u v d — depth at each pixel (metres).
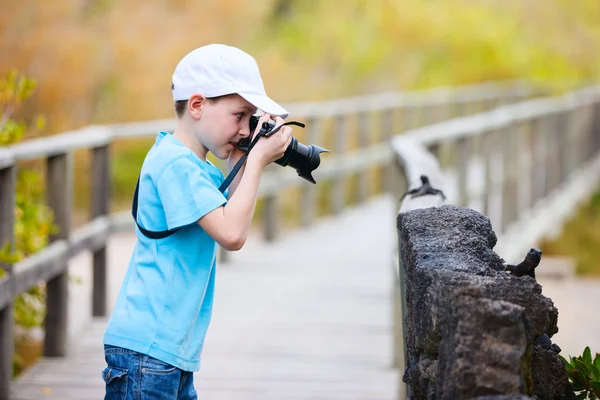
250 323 13.72
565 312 21.94
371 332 13.20
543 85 52.38
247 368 11.41
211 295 5.97
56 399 10.01
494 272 4.53
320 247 20.78
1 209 9.69
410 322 4.95
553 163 27.97
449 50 51.47
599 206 35.53
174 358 5.51
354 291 16.00
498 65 52.53
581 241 33.25
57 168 11.77
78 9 32.97
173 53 34.56
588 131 34.41
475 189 22.52
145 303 5.53
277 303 15.06
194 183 5.48
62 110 31.80
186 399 5.91
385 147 29.94
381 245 20.95
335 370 11.34
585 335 19.38
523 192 24.33
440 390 4.04
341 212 26.47
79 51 31.11
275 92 39.56
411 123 33.31
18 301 12.48
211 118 5.60
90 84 32.56
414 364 4.70
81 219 33.00
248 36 40.59
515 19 56.69
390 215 26.34
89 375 10.98
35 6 30.31
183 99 5.64
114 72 34.16
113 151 35.97
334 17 49.28
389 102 31.77
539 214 24.36
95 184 13.77
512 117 20.94
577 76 57.47
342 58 47.91
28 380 10.73
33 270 10.40
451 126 16.92
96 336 12.85
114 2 34.94
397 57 50.50
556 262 26.86
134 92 34.16
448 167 33.00
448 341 4.00
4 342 9.74
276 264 18.59
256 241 27.03
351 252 20.00
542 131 26.47
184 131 5.75
